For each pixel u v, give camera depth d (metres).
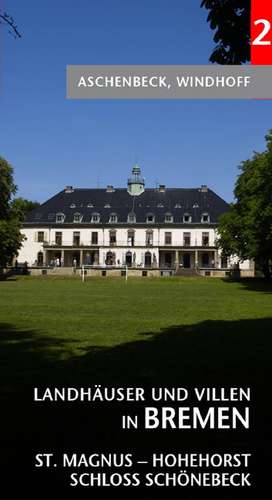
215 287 53.94
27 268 91.94
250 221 51.44
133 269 92.44
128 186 110.88
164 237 104.25
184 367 10.49
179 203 107.56
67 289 46.59
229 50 8.24
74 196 110.62
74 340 14.09
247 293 41.22
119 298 33.09
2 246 73.19
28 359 11.27
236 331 16.19
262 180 49.53
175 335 15.21
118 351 12.34
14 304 26.91
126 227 104.88
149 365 10.66
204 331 16.16
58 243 105.94
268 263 66.06
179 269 93.19
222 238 70.19
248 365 10.72
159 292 42.22
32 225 106.19
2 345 13.18
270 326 17.50
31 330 16.19
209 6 8.06
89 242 105.44
